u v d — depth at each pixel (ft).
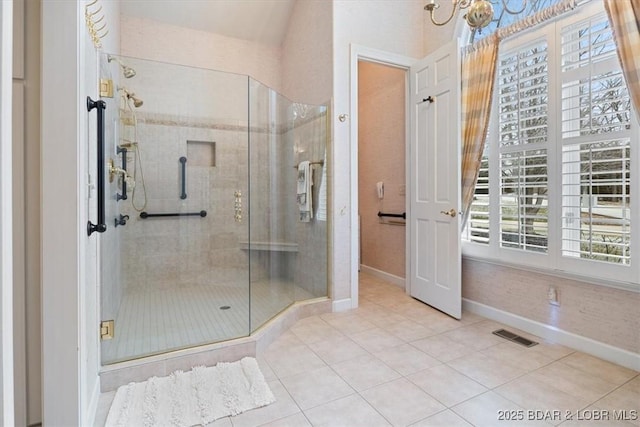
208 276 12.54
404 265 12.46
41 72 4.46
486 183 9.43
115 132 9.55
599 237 7.07
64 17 4.50
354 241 10.47
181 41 12.92
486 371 6.61
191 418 5.25
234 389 6.00
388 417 5.29
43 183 4.44
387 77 12.97
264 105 11.89
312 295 10.46
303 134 11.00
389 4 11.02
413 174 11.14
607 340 6.95
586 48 7.18
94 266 5.84
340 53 10.23
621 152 6.66
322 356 7.29
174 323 8.33
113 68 8.97
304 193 10.80
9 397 2.32
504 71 8.90
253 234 11.68
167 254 12.05
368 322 9.23
